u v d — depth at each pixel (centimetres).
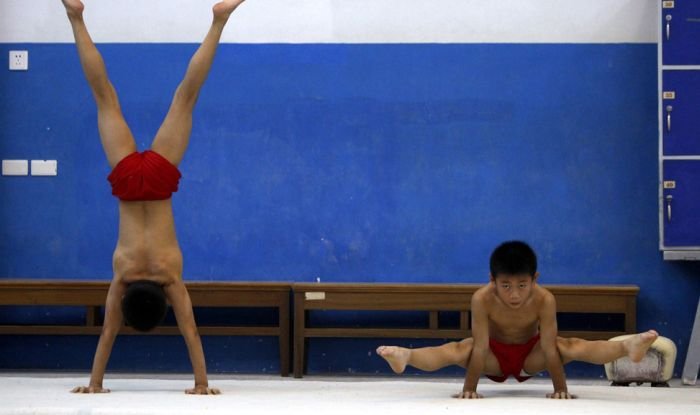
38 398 498
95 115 932
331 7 923
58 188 933
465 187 922
